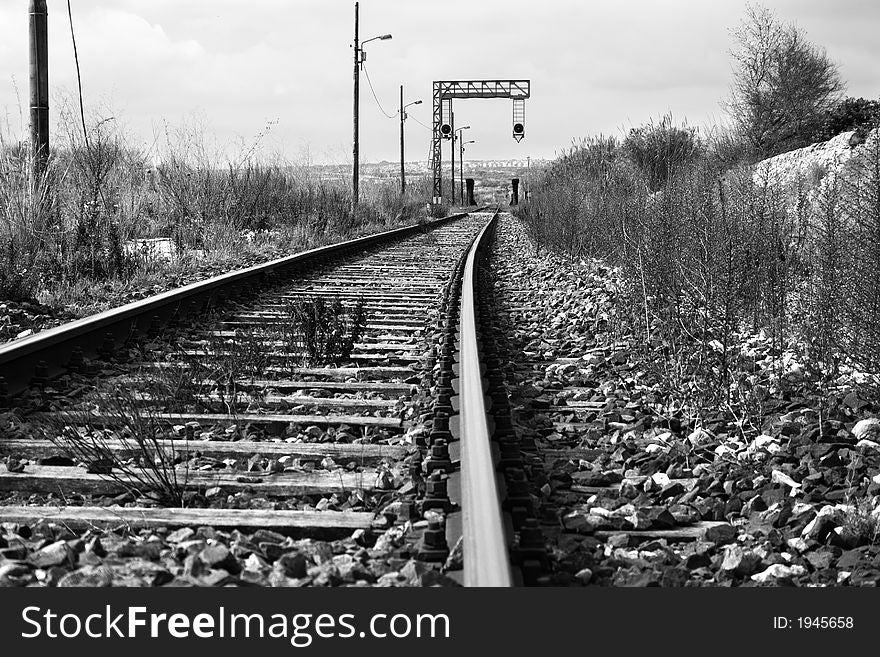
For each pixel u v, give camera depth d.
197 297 11.41
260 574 3.97
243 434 6.39
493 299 14.38
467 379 6.20
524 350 10.28
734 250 9.65
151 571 3.95
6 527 4.53
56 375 7.73
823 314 8.52
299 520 4.68
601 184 19.56
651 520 4.93
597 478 5.67
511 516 4.36
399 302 13.16
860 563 4.38
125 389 6.80
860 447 6.14
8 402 6.87
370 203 46.03
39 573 3.96
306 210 29.20
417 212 54.31
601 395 8.05
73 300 12.44
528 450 6.06
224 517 4.70
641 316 10.63
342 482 5.29
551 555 4.27
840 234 8.94
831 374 7.95
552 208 25.11
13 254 12.80
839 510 4.90
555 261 20.92
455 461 5.34
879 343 7.59
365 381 8.15
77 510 4.76
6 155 14.69
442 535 4.27
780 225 11.12
